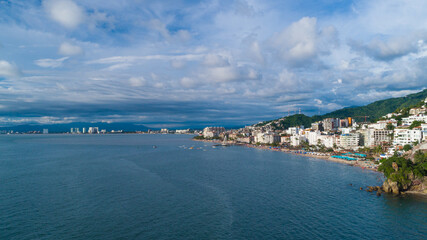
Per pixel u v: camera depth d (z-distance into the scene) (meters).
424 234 82.69
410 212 101.00
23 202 109.19
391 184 126.75
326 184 144.38
